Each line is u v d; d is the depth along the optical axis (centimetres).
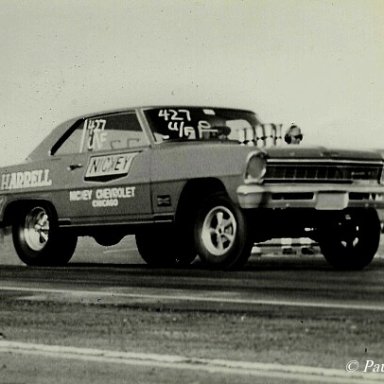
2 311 1179
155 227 1734
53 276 1620
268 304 1164
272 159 1575
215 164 1619
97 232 1841
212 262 1630
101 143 1833
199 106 1806
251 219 1603
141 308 1170
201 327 1027
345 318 1051
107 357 894
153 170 1717
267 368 832
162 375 822
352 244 1709
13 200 1967
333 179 1622
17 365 877
